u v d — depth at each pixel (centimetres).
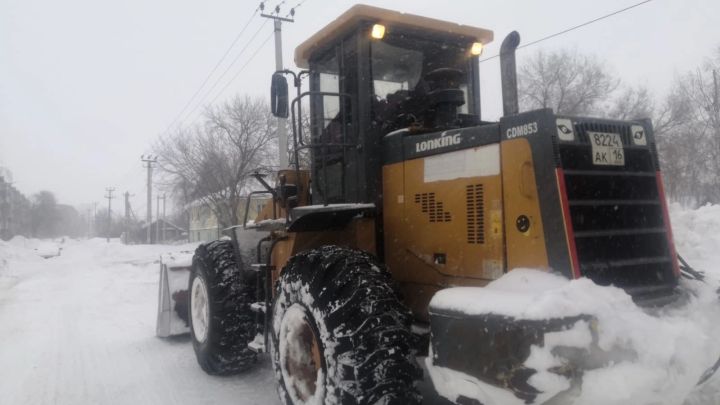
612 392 240
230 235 547
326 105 475
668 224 332
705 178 2695
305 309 357
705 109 2633
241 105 2834
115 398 501
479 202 331
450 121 401
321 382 335
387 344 302
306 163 505
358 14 410
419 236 376
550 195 290
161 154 3023
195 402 481
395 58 434
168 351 666
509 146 313
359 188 418
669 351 252
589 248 292
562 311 245
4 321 939
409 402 302
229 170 2817
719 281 337
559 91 2503
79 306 1088
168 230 6862
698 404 326
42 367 613
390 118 424
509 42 356
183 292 711
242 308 516
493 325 260
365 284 319
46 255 3472
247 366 536
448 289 303
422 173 375
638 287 308
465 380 275
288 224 433
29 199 10488
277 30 1836
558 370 242
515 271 299
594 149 305
